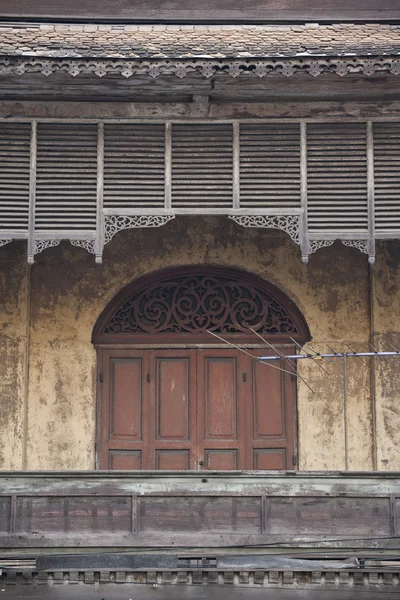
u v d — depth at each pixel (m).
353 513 13.49
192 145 14.62
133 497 13.52
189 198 14.54
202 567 13.43
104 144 14.59
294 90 14.37
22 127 14.59
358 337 16.41
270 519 13.49
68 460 16.22
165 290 16.69
